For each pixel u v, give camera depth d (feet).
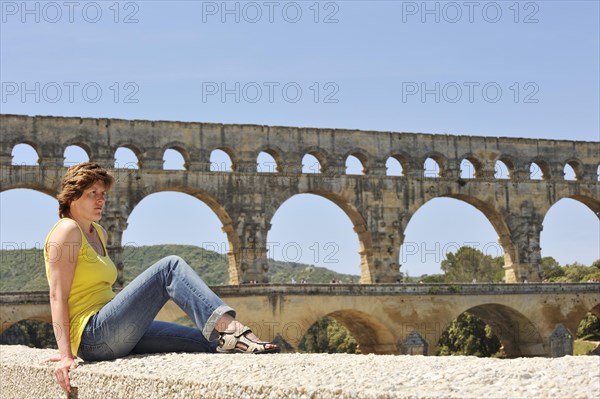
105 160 270.46
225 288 250.78
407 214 304.71
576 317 297.53
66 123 267.39
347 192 298.56
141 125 276.21
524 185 321.32
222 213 284.41
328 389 32.35
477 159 317.22
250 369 38.42
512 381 31.14
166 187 276.82
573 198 331.36
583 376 30.96
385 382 32.63
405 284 274.16
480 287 283.79
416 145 309.63
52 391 47.06
